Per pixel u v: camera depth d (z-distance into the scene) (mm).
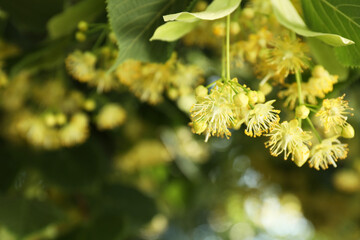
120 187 717
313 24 428
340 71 447
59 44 516
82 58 503
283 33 447
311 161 422
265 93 451
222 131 414
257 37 452
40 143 582
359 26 414
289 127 413
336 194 862
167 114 695
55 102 574
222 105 409
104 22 498
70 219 627
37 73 580
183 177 978
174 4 444
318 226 885
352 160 851
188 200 1007
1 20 574
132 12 441
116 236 609
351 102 681
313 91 442
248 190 994
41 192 673
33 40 625
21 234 571
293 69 448
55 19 495
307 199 871
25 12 548
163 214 809
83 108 591
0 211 574
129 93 663
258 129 414
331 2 419
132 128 749
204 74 672
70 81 612
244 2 481
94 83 521
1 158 622
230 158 957
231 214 1467
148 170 940
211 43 529
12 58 536
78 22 500
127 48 443
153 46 445
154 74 492
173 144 833
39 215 583
